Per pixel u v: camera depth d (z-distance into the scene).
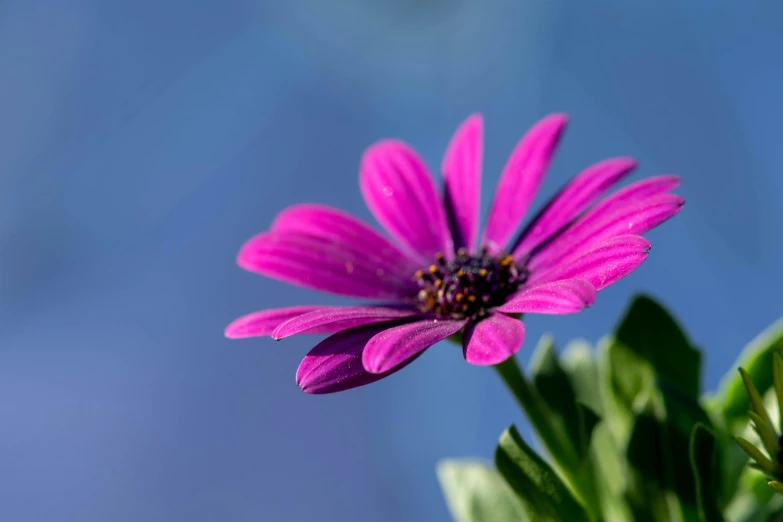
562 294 0.27
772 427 0.28
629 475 0.30
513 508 0.30
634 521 0.30
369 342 0.28
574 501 0.28
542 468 0.28
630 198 0.29
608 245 0.28
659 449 0.30
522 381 0.30
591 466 0.30
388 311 0.29
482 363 0.27
